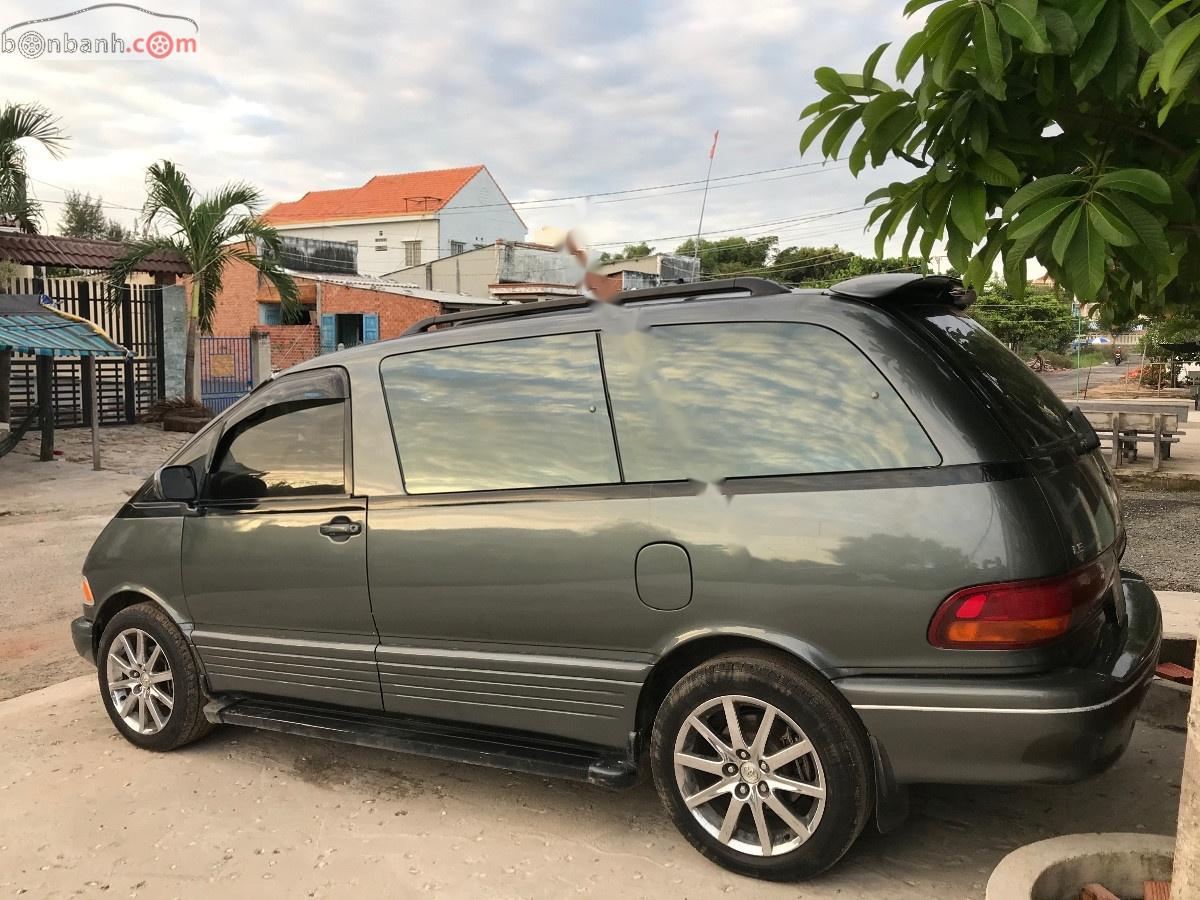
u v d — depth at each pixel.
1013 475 2.60
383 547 3.42
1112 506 3.12
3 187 14.91
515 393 3.30
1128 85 2.49
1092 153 2.92
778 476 2.81
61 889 3.03
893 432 2.70
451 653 3.33
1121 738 2.61
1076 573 2.60
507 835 3.29
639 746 3.08
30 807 3.59
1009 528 2.53
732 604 2.81
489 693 3.28
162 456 14.32
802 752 2.79
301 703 3.82
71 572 7.66
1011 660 2.53
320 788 3.71
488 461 3.30
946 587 2.56
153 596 4.07
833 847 2.77
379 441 3.53
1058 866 2.46
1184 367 42.75
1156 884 2.45
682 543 2.88
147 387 18.59
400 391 3.54
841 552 2.67
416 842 3.26
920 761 2.63
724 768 2.91
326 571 3.56
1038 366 57.56
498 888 2.95
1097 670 2.63
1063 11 2.41
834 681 2.70
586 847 3.18
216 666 3.94
